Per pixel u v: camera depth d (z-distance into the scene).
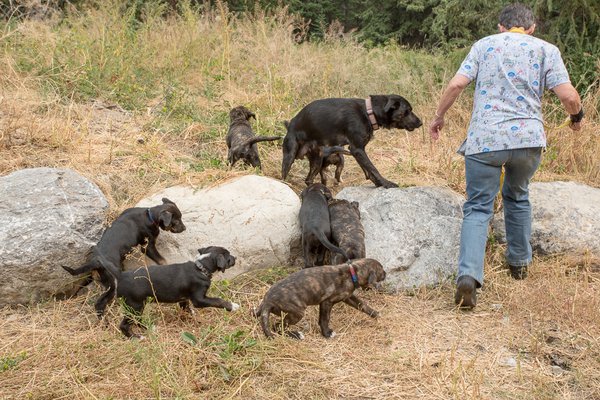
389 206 6.16
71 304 5.31
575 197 6.57
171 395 4.16
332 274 4.89
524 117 5.24
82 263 5.41
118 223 5.44
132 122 8.09
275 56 11.24
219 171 6.48
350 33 14.63
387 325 5.11
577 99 5.22
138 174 6.62
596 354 4.80
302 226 5.80
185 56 10.65
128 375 4.30
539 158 5.43
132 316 4.79
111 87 8.96
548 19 9.84
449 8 11.18
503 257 6.11
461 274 5.29
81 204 5.63
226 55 10.87
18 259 5.13
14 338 4.78
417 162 7.66
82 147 7.02
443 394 4.26
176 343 4.67
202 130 8.09
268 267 5.87
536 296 5.46
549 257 6.13
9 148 6.80
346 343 4.84
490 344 4.92
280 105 9.08
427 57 12.25
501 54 5.29
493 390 4.33
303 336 4.87
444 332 5.07
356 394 4.27
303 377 4.41
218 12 13.95
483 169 5.34
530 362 4.70
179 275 4.88
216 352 4.57
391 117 6.30
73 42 9.93
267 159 7.59
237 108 7.82
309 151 6.73
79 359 4.45
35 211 5.43
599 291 5.67
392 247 5.81
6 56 8.74
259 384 4.32
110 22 11.22
